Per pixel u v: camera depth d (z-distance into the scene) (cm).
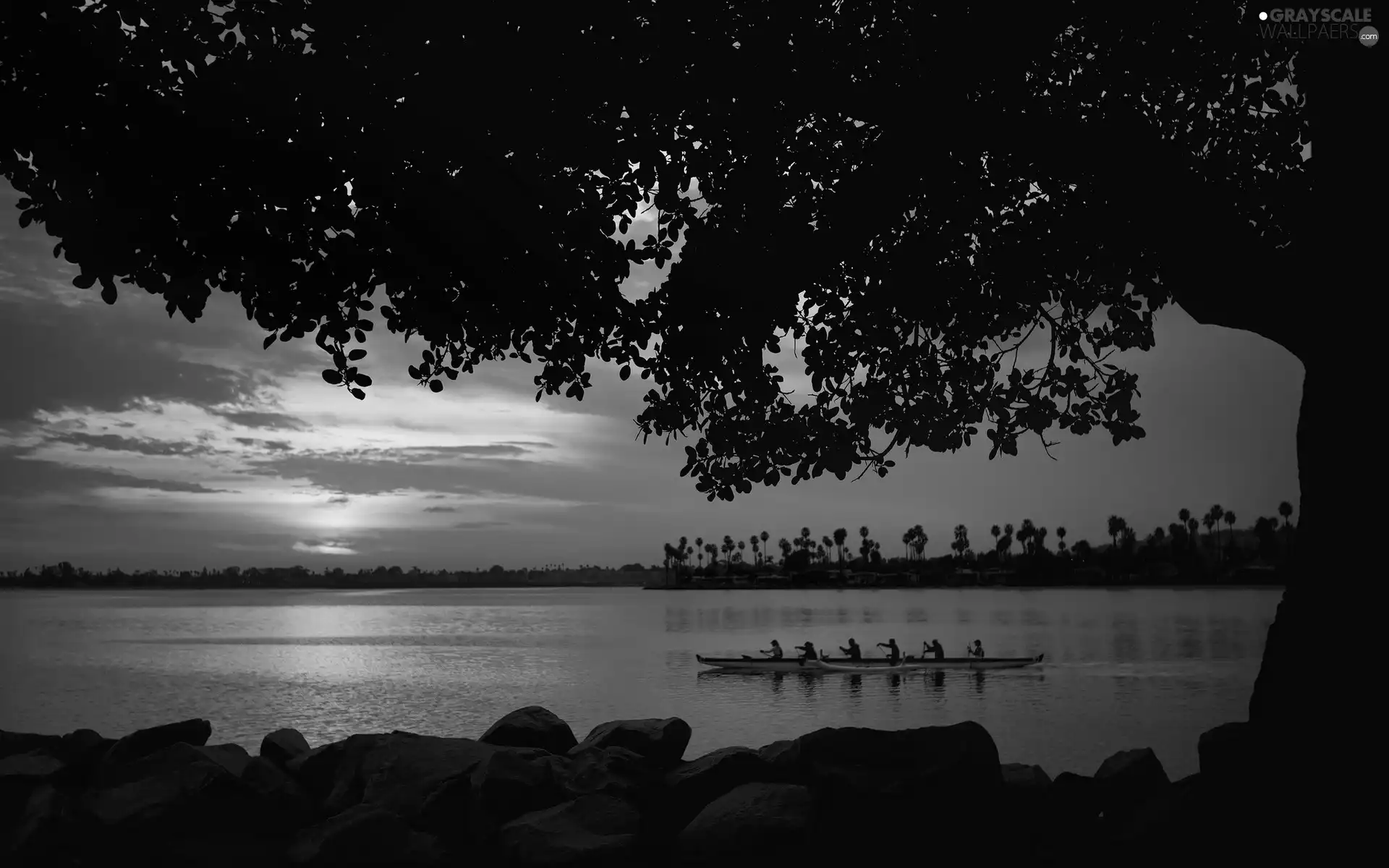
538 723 1041
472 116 721
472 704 4941
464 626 16475
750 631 13525
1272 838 712
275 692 5566
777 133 826
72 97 644
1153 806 835
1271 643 756
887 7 777
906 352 1034
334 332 761
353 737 992
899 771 863
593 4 709
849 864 821
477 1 684
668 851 832
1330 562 725
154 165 663
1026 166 860
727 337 875
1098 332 1066
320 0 668
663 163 806
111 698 5294
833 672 6581
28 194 681
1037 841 842
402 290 768
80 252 689
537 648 9962
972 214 899
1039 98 807
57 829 845
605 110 780
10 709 4781
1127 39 800
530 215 762
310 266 725
